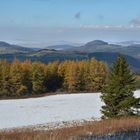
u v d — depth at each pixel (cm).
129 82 3291
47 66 12025
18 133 1936
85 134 2073
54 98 9412
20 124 4556
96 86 11862
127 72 3306
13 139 1694
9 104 7875
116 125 2448
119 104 3212
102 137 2039
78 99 8856
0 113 5959
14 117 5366
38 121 4844
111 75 3338
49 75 11862
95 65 11919
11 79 10788
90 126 2416
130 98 3206
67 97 9600
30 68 11362
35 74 11344
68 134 1961
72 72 11894
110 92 3269
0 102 8538
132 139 2028
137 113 3316
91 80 11938
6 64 11200
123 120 2683
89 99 8800
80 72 11931
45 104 7675
